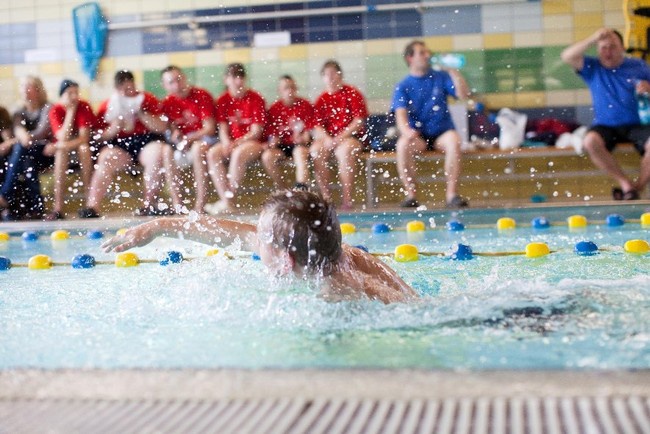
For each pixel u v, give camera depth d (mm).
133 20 8250
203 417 1379
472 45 7859
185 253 4254
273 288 2445
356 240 4840
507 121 7551
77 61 8352
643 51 7656
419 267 3512
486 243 4465
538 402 1385
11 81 8477
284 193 2398
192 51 8211
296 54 8102
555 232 4949
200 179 6973
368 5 7926
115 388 1539
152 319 2326
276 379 1543
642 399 1377
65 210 7746
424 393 1445
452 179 6656
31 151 7289
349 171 6820
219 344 1988
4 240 5629
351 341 1959
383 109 8016
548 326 2045
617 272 3145
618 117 6805
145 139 7199
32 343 2096
